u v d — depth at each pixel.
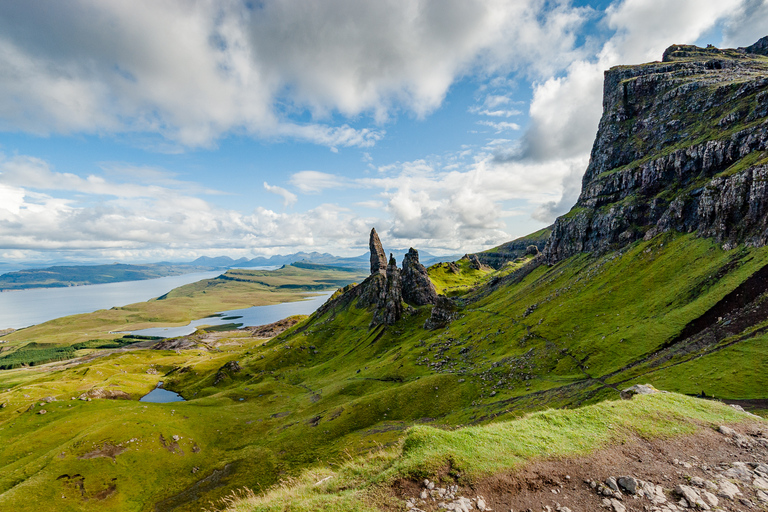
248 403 161.62
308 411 142.50
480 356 148.62
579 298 160.38
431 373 145.38
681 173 196.38
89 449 101.44
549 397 94.38
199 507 86.62
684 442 22.02
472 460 18.69
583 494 16.64
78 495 87.19
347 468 21.02
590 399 82.94
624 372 93.25
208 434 125.88
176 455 109.50
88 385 196.00
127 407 142.12
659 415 25.67
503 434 21.97
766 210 117.38
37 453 108.81
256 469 101.44
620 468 18.86
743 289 97.44
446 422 100.88
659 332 103.88
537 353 127.69
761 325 82.19
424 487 17.20
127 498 90.50
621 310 133.38
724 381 68.44
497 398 106.81
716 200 142.00
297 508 16.73
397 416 115.44
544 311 166.50
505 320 181.25
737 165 148.50
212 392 190.50
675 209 170.62
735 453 20.56
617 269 169.25
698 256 135.12
